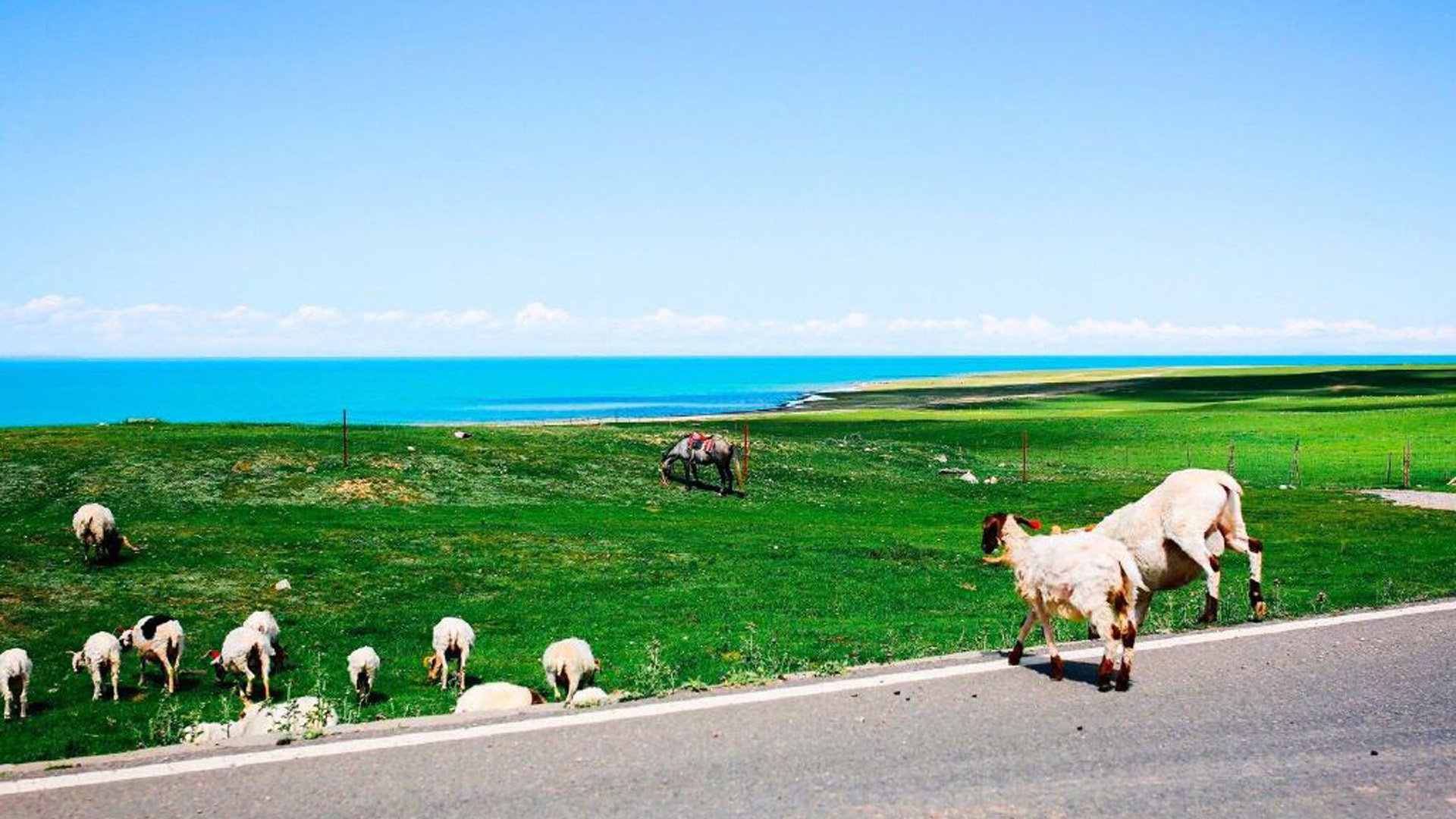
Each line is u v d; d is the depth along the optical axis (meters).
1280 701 8.67
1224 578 25.77
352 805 6.48
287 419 156.12
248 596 24.20
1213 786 6.77
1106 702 8.68
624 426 83.56
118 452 39.84
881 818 6.25
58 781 6.98
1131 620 9.16
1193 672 9.67
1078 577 9.17
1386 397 129.88
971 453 70.50
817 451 59.16
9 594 23.02
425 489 39.81
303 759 7.39
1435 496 47.66
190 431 47.91
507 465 45.16
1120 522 12.45
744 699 8.81
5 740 14.23
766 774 6.99
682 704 8.67
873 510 44.03
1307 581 24.47
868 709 8.51
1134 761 7.25
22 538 28.16
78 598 23.08
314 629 21.66
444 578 26.72
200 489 36.50
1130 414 107.38
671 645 19.45
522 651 19.80
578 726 8.12
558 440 52.53
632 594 25.38
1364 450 71.06
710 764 7.19
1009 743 7.62
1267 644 10.77
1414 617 12.14
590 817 6.29
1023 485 53.38
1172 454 73.12
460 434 51.59
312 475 39.66
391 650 20.19
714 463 46.31
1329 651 10.38
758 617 22.42
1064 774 7.00
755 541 33.78
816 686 9.25
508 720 8.36
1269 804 6.48
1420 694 8.82
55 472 36.44
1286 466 64.81
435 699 15.86
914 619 21.98
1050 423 97.44
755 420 114.31
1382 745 7.56
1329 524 37.84
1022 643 10.11
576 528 34.94
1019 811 6.36
